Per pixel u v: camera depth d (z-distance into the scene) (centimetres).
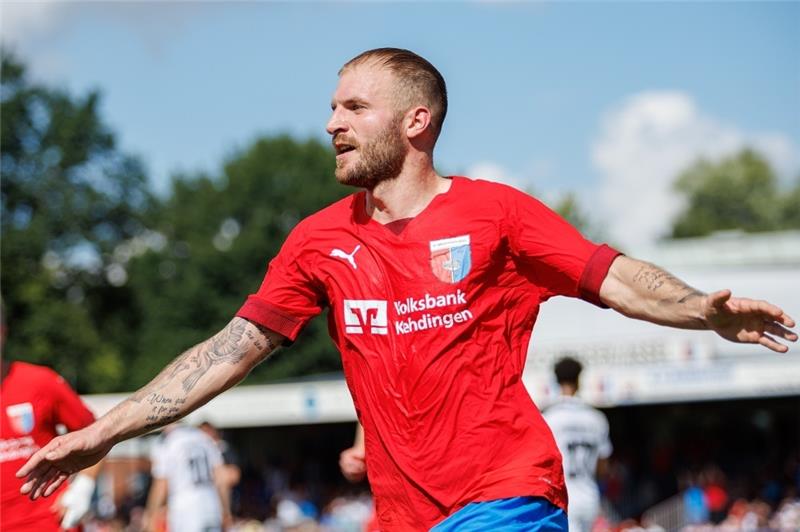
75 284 9681
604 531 3077
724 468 5166
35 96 9356
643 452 5494
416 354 608
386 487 619
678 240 15250
